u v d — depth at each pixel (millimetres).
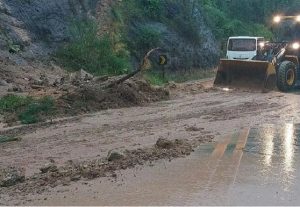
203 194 6352
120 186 6703
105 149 8844
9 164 7910
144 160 7977
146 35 23078
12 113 11977
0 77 15570
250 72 17281
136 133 10172
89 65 19859
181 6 27406
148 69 21344
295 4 39344
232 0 40781
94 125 10992
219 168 7531
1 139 9539
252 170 7430
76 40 20625
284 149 8742
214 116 12086
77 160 8086
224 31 33688
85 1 22734
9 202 6129
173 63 24125
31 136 9930
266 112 12594
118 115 12258
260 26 39344
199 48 27281
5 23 18594
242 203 6031
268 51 18531
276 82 17297
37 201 6152
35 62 18422
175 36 25297
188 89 17453
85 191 6508
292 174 7234
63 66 19328
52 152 8656
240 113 12469
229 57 23312
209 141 9406
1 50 17578
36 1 20375
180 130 10445
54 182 6887
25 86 15273
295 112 12602
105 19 22750
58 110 12234
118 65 20359
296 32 18609
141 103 14055
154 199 6176
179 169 7484
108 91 13922
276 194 6355
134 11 24266
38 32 19828
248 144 9125
